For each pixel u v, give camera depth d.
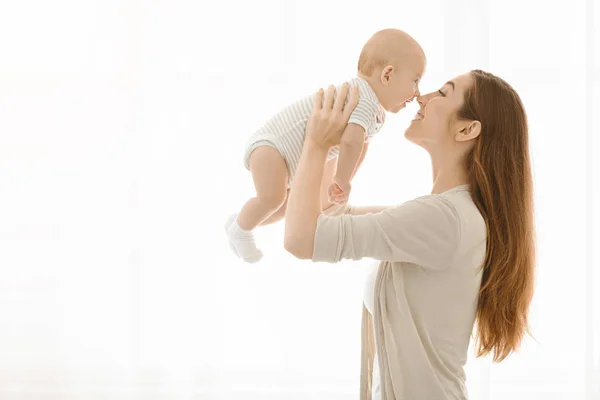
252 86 2.38
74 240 2.45
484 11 2.36
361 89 1.30
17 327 2.47
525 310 1.31
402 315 1.22
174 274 2.43
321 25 2.38
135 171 2.41
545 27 2.41
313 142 1.24
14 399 2.47
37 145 2.42
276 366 2.46
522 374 2.50
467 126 1.26
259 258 1.48
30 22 2.39
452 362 1.24
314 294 2.46
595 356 2.50
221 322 2.44
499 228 1.26
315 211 1.18
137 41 2.38
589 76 2.40
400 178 2.41
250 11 2.38
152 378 2.45
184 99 2.39
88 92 2.40
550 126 2.43
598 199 2.49
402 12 2.37
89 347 2.48
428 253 1.19
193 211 2.42
